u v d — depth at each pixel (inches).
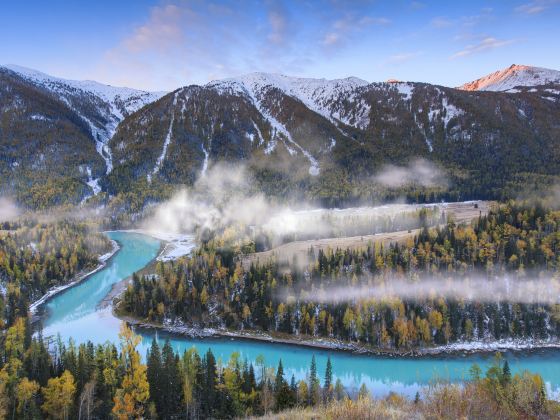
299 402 3260.3
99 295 6560.0
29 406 3075.8
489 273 5718.5
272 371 3683.6
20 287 6235.2
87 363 3467.0
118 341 4950.8
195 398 3368.6
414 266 6058.1
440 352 4785.9
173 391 3400.6
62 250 7706.7
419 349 4825.3
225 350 4889.3
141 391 3238.2
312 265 6274.6
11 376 3228.3
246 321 5383.9
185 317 5506.9
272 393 3346.5
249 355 4763.8
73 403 3095.5
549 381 4163.4
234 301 5625.0
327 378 3558.1
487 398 2391.7
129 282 7027.6
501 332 5054.1
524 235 6461.6
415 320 5009.8
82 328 5349.4
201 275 6117.1
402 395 3499.0
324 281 5836.6
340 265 6195.9
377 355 4744.1
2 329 5054.1
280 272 6077.8
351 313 5068.9
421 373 4375.0
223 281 5999.0
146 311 5659.5
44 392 3080.7
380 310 5172.2
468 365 4530.0
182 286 5816.9
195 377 3489.2
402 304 5152.6
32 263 6914.4
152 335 5241.1
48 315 5802.2
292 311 5388.8
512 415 2271.2
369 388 3969.0
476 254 6122.1
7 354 3747.5
